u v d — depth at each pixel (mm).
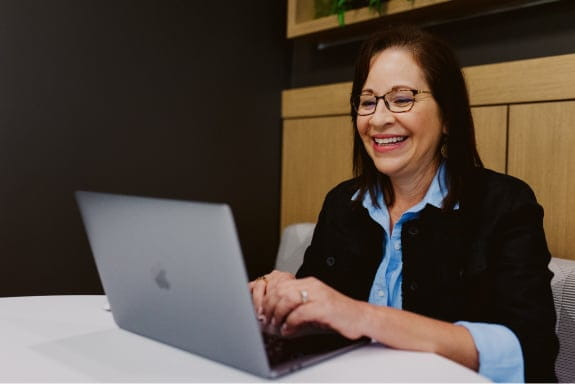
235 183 2699
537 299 1001
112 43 2240
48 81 2080
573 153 1730
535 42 2002
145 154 2367
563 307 1422
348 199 1414
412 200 1307
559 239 1775
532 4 1981
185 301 758
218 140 2621
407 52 1211
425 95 1199
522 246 1082
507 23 2084
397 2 2178
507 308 1006
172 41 2426
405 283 1200
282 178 2812
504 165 1912
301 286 861
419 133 1205
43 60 2062
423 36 1239
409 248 1209
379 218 1298
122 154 2297
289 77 2926
